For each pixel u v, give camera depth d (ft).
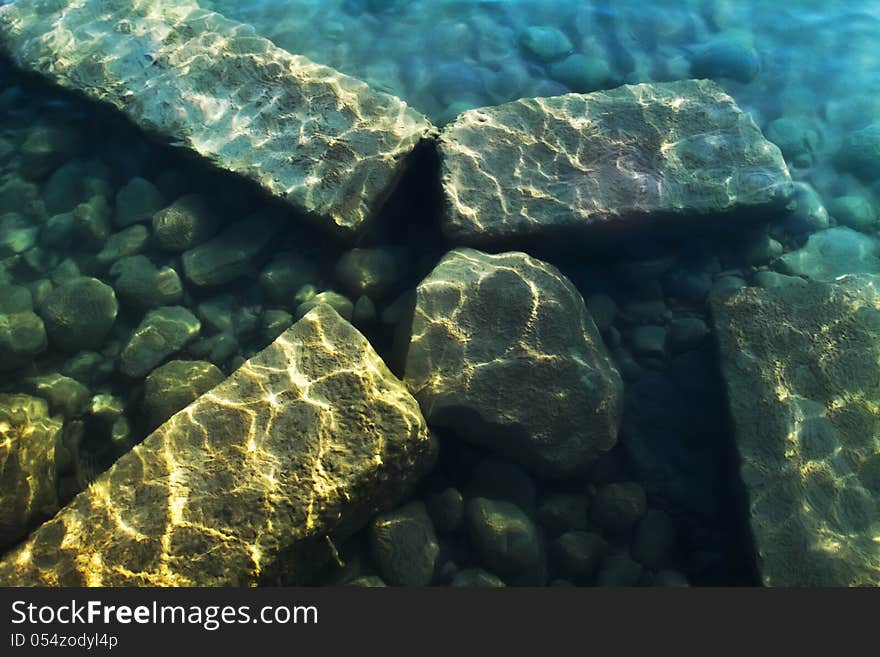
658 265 6.66
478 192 6.55
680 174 6.66
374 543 5.37
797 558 5.09
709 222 6.65
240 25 7.59
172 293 6.42
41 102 7.39
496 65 8.00
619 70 7.95
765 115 7.66
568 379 5.74
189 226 6.62
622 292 6.64
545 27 8.26
